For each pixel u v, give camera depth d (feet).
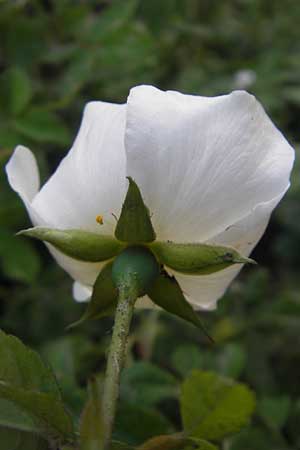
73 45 1.47
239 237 0.75
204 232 0.76
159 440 0.67
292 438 1.17
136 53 1.44
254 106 0.76
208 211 0.75
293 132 1.83
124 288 0.75
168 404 1.24
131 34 1.45
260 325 1.37
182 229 0.76
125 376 1.10
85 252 0.77
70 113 1.60
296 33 2.00
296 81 1.75
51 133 1.34
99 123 0.78
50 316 1.43
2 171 1.33
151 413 0.84
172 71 1.82
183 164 0.74
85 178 0.77
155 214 0.75
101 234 0.77
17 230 1.36
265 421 1.15
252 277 1.41
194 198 0.75
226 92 1.69
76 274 0.81
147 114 0.74
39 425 0.68
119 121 0.77
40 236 0.76
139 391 1.09
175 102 0.75
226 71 1.81
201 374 0.74
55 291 1.45
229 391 0.74
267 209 0.74
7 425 0.70
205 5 1.89
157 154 0.74
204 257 0.74
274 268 1.74
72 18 1.47
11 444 0.70
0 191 1.34
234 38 1.96
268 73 1.73
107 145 0.76
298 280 1.67
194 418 0.75
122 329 0.72
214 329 1.37
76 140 0.79
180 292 0.77
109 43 1.45
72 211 0.77
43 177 1.41
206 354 1.22
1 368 0.70
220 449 1.07
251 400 0.74
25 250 1.35
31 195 0.81
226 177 0.75
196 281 0.79
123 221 0.75
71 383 1.07
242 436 1.08
